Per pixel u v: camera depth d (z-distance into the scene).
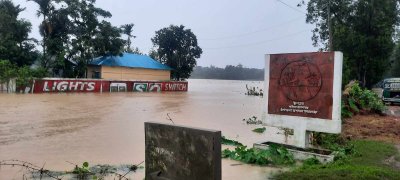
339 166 7.77
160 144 5.38
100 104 24.83
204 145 4.68
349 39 37.94
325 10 39.84
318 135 10.91
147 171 5.63
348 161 8.33
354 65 39.28
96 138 11.90
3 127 13.80
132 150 10.03
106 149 10.14
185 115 19.81
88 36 41.53
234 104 29.80
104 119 16.97
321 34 41.50
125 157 9.15
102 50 42.81
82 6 40.09
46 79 34.75
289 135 13.34
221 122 17.14
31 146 10.39
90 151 9.84
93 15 41.16
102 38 42.06
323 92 9.23
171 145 5.19
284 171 7.76
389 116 18.95
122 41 44.62
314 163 8.41
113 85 41.91
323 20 41.03
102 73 46.53
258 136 13.17
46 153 9.52
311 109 9.42
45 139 11.55
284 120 9.94
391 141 11.43
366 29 39.38
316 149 9.31
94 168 7.98
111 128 14.22
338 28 38.94
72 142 11.12
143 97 34.50
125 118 17.62
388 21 38.62
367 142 11.00
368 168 7.23
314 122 9.37
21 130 13.22
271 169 8.00
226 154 9.20
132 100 29.81
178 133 5.07
